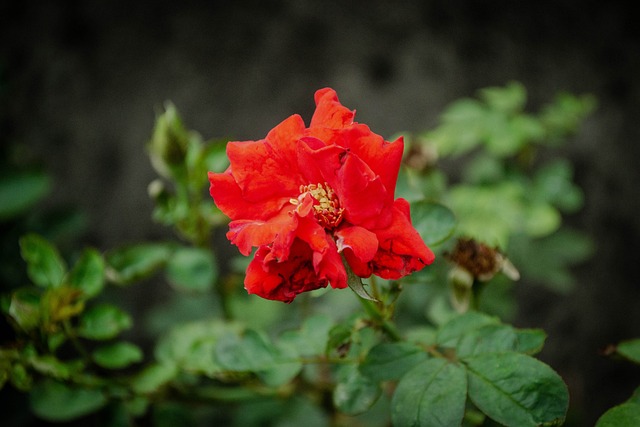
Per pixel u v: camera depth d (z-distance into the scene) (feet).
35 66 2.60
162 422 1.78
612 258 2.74
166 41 2.62
